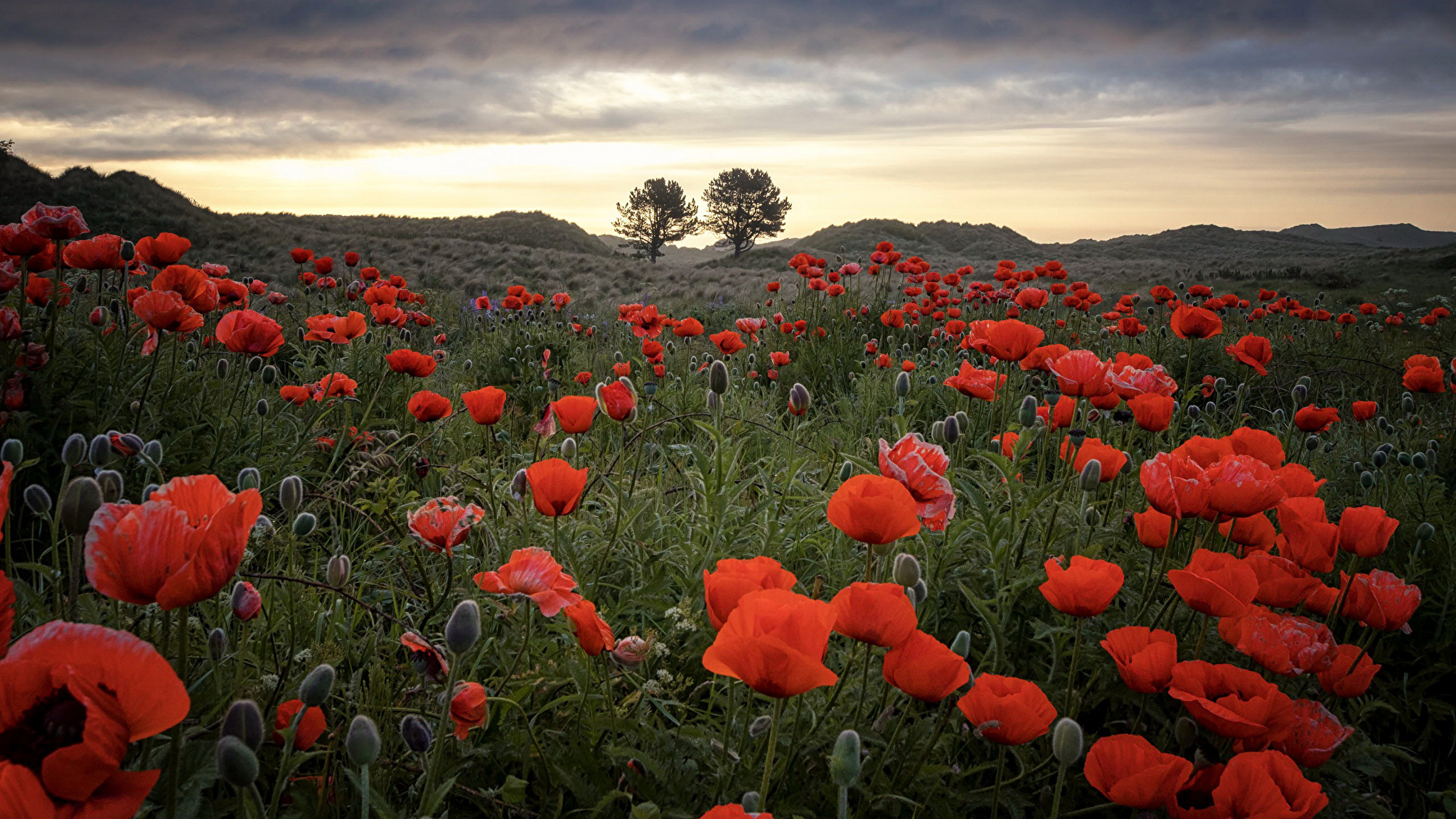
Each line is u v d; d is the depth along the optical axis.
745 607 1.37
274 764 1.68
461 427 4.88
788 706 1.89
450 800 1.83
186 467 3.38
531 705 2.08
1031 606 2.56
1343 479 4.73
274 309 8.95
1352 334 10.81
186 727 1.55
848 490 1.84
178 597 1.13
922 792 1.76
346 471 3.94
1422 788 2.55
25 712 0.88
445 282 38.47
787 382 7.92
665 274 44.00
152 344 3.36
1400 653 3.05
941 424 3.30
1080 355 2.95
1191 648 2.46
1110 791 1.51
